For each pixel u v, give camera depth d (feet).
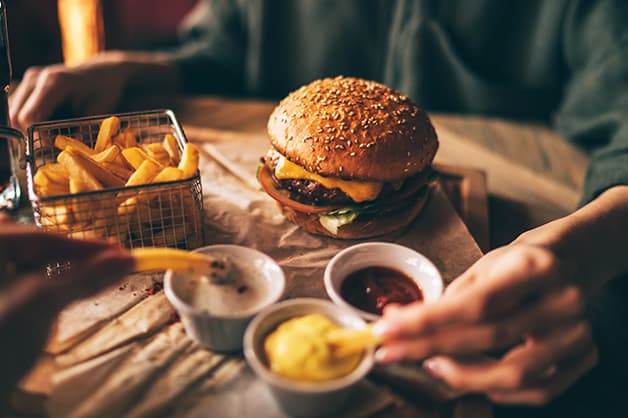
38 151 1.39
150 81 2.19
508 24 2.30
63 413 0.92
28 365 0.80
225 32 2.59
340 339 0.92
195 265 1.03
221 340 1.03
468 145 1.96
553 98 2.33
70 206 1.11
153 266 1.00
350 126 1.35
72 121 1.36
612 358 1.41
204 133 1.87
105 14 2.81
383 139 1.34
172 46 3.88
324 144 1.33
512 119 2.33
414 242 1.38
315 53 2.55
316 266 1.29
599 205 1.30
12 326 0.77
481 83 2.30
